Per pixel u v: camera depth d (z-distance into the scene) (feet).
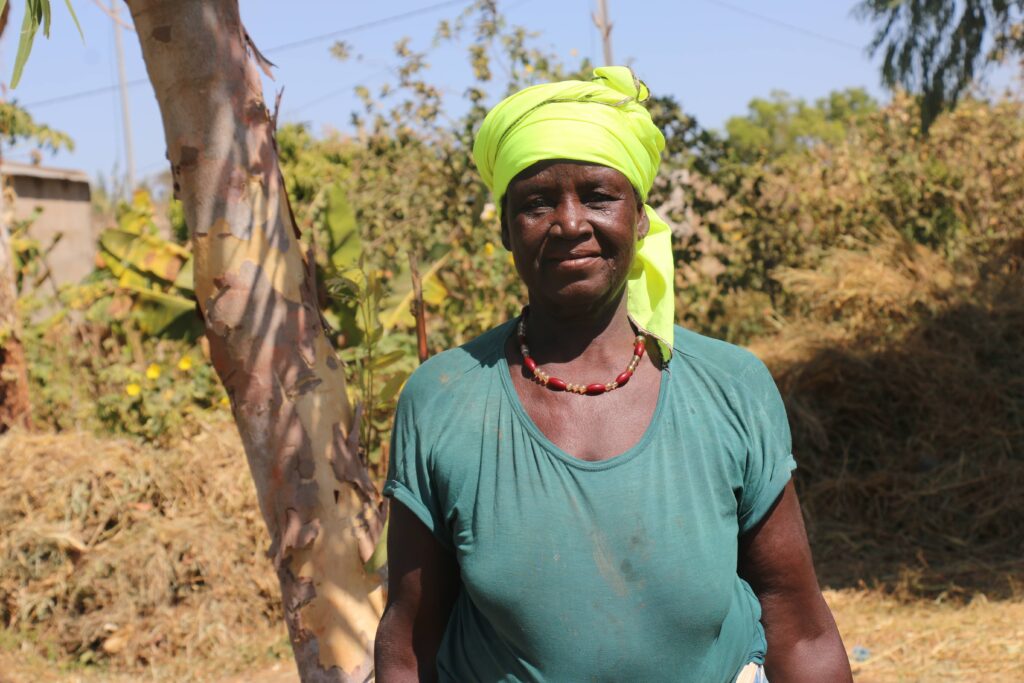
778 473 4.77
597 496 4.52
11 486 17.92
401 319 16.96
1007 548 19.21
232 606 17.30
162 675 16.15
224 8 8.00
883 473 20.43
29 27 5.38
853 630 16.48
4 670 16.12
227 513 18.15
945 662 15.01
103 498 18.02
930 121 23.24
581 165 4.68
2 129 27.25
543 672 4.57
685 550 4.51
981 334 21.18
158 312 15.76
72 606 17.17
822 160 28.25
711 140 24.97
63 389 23.48
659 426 4.66
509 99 4.90
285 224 8.25
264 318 8.04
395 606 5.04
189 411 20.81
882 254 24.00
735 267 25.89
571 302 4.70
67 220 50.70
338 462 8.13
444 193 24.49
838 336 22.36
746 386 4.79
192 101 7.93
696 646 4.55
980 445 20.43
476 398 4.83
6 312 22.29
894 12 22.68
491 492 4.63
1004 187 27.58
